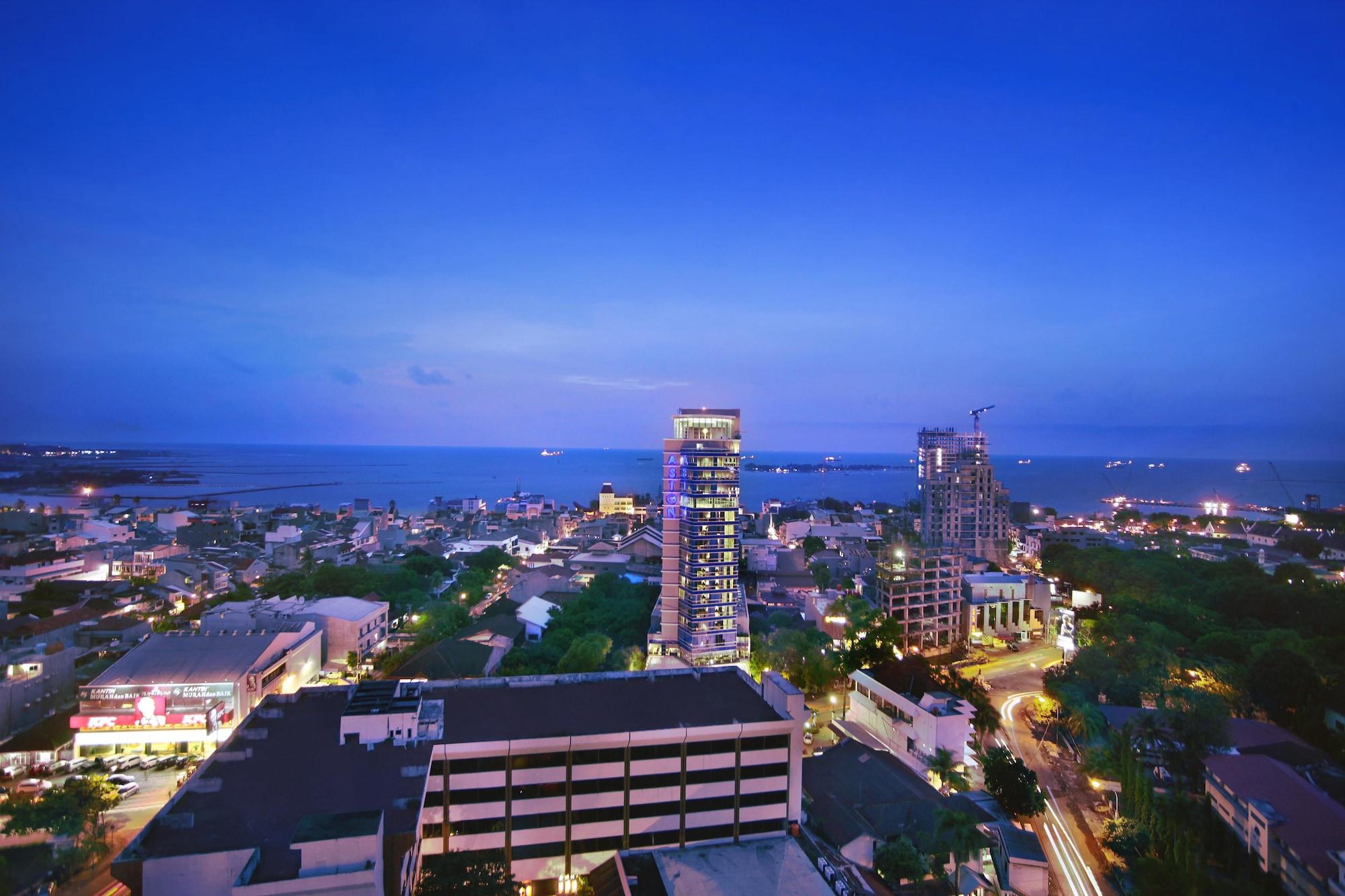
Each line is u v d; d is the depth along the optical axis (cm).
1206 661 13825
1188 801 9019
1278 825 7944
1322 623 16150
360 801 6203
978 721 10838
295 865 5256
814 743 12175
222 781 6525
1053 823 9625
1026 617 18825
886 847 8069
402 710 7644
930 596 17900
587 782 7762
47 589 18088
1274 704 12094
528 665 14150
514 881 7388
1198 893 7119
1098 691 13362
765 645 14650
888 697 11794
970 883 8012
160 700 10881
